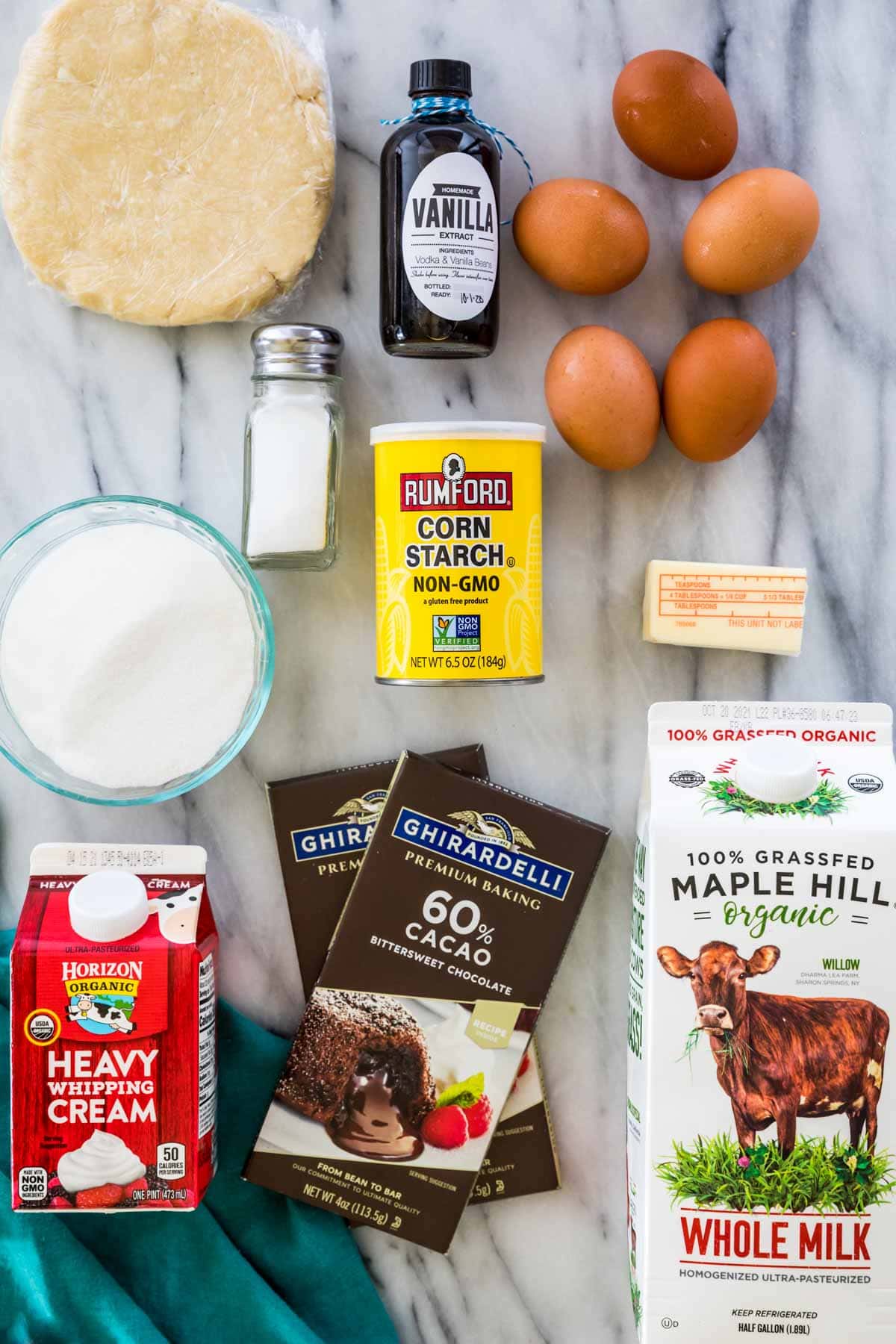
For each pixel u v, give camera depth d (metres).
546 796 0.88
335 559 0.85
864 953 0.74
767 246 0.77
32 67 0.78
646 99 0.77
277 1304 0.83
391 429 0.77
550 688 0.88
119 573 0.81
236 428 0.87
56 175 0.80
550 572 0.88
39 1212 0.80
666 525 0.88
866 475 0.88
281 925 0.88
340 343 0.80
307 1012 0.82
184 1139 0.76
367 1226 0.85
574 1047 0.88
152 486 0.87
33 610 0.81
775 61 0.86
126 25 0.78
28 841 0.88
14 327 0.86
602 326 0.84
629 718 0.88
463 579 0.77
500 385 0.87
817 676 0.89
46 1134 0.75
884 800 0.76
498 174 0.78
